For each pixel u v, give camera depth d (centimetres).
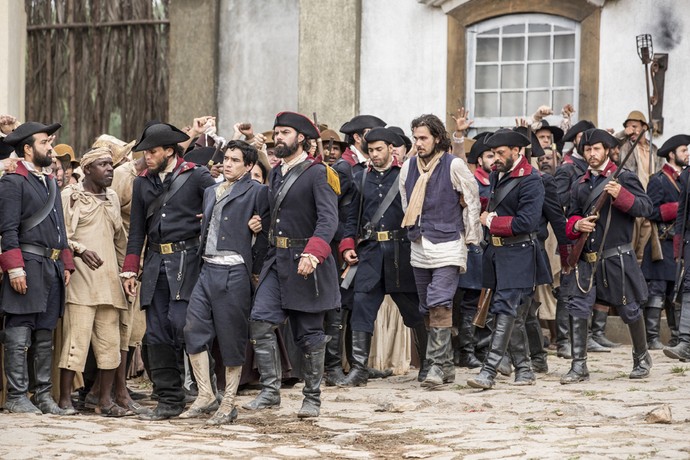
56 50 2292
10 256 1177
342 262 1450
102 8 2262
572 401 1222
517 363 1372
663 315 1892
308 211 1130
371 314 1411
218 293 1127
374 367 1516
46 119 2297
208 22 2206
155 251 1188
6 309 1184
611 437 1002
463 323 1562
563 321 1666
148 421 1155
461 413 1168
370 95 2080
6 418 1157
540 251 1345
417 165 1358
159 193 1191
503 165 1330
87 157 1254
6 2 2247
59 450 974
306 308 1127
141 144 1184
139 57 2244
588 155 1377
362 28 2083
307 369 1152
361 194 1419
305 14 2086
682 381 1372
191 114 2216
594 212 1352
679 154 1766
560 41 2020
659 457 905
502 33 2042
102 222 1241
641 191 1380
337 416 1167
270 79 2191
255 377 1364
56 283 1209
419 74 2062
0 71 2250
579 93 2006
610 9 1988
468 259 1536
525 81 2034
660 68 1956
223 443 1010
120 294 1230
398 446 1001
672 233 1750
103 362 1216
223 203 1142
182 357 1366
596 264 1370
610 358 1633
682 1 1950
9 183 1188
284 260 1130
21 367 1196
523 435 1021
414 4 2062
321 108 2078
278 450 977
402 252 1405
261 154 1439
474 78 2052
